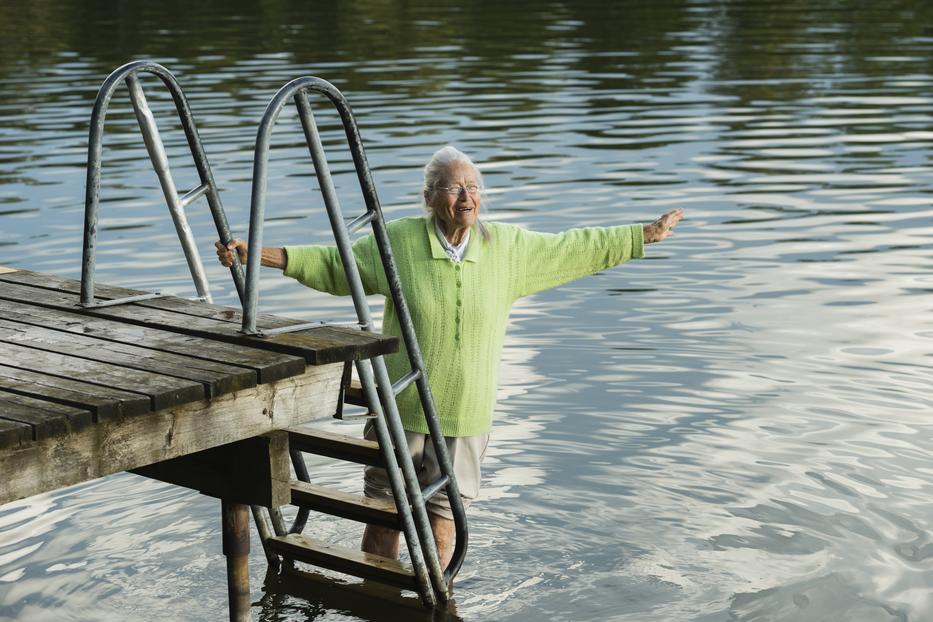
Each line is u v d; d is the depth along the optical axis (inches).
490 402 228.1
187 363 177.9
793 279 402.9
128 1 1320.1
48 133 657.0
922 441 278.2
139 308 207.6
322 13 1198.3
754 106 724.0
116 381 170.1
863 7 1200.8
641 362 331.9
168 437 171.0
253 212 185.0
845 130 653.3
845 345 340.8
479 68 858.8
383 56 914.7
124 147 622.8
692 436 284.7
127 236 455.5
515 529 247.3
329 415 192.7
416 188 518.0
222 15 1188.5
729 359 332.2
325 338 187.8
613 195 512.7
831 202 503.8
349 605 227.6
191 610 223.0
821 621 208.5
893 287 392.2
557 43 979.3
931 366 323.3
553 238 226.8
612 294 393.1
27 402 162.4
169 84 216.7
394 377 225.0
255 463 188.4
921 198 509.4
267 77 818.2
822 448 276.2
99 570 235.9
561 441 284.7
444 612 219.5
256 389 180.4
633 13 1165.7
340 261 222.1
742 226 468.1
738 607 215.0
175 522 255.8
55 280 229.0
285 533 239.0
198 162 222.1
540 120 679.1
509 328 362.6
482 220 228.2
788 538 238.1
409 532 211.9
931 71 837.2
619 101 735.1
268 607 227.5
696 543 238.4
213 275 409.1
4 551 242.7
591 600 221.0
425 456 228.4
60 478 160.7
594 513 252.2
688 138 632.4
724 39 996.6
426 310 219.5
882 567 225.3
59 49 971.9
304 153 599.5
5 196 520.4
